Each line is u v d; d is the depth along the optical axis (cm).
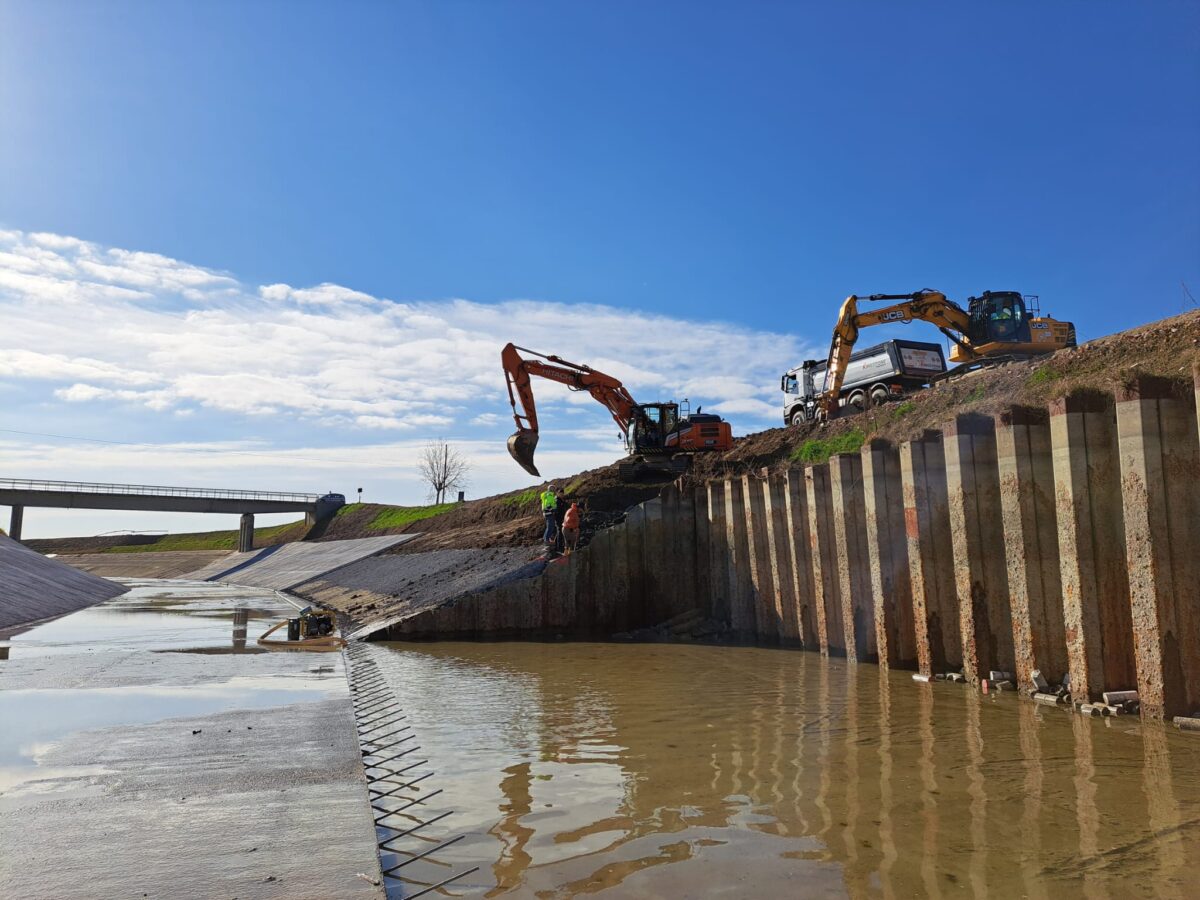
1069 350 1752
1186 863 628
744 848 677
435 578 3030
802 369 3612
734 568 2248
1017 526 1299
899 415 2252
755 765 938
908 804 782
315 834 680
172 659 1842
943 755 956
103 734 1057
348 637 2428
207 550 9156
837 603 1856
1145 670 1088
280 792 801
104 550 10081
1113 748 962
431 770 940
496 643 2306
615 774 913
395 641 2341
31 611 3044
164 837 671
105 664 1742
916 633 1544
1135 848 660
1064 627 1284
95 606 3831
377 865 614
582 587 2455
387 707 1337
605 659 1931
